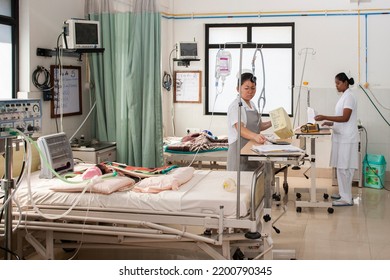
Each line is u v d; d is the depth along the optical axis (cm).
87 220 298
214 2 680
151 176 341
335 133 527
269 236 301
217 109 699
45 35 442
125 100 465
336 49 649
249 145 342
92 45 437
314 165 502
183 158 525
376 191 600
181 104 705
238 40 684
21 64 424
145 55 456
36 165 393
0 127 261
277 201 528
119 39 464
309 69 659
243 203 285
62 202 309
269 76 680
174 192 303
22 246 339
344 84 521
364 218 478
